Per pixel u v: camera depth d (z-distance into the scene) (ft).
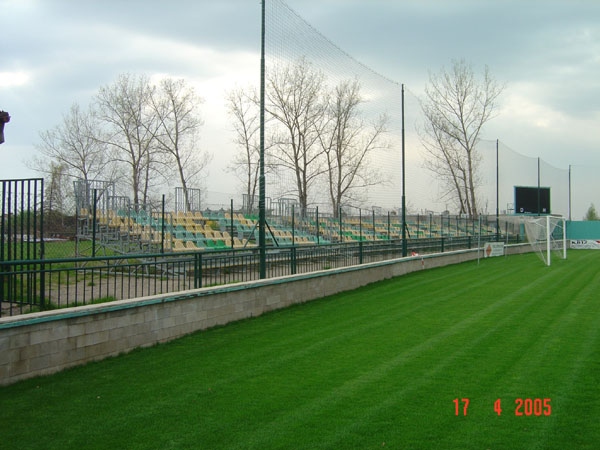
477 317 35.91
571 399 19.43
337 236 82.07
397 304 42.09
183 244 57.88
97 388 20.93
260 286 37.17
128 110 122.52
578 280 57.88
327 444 15.70
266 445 15.67
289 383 21.63
